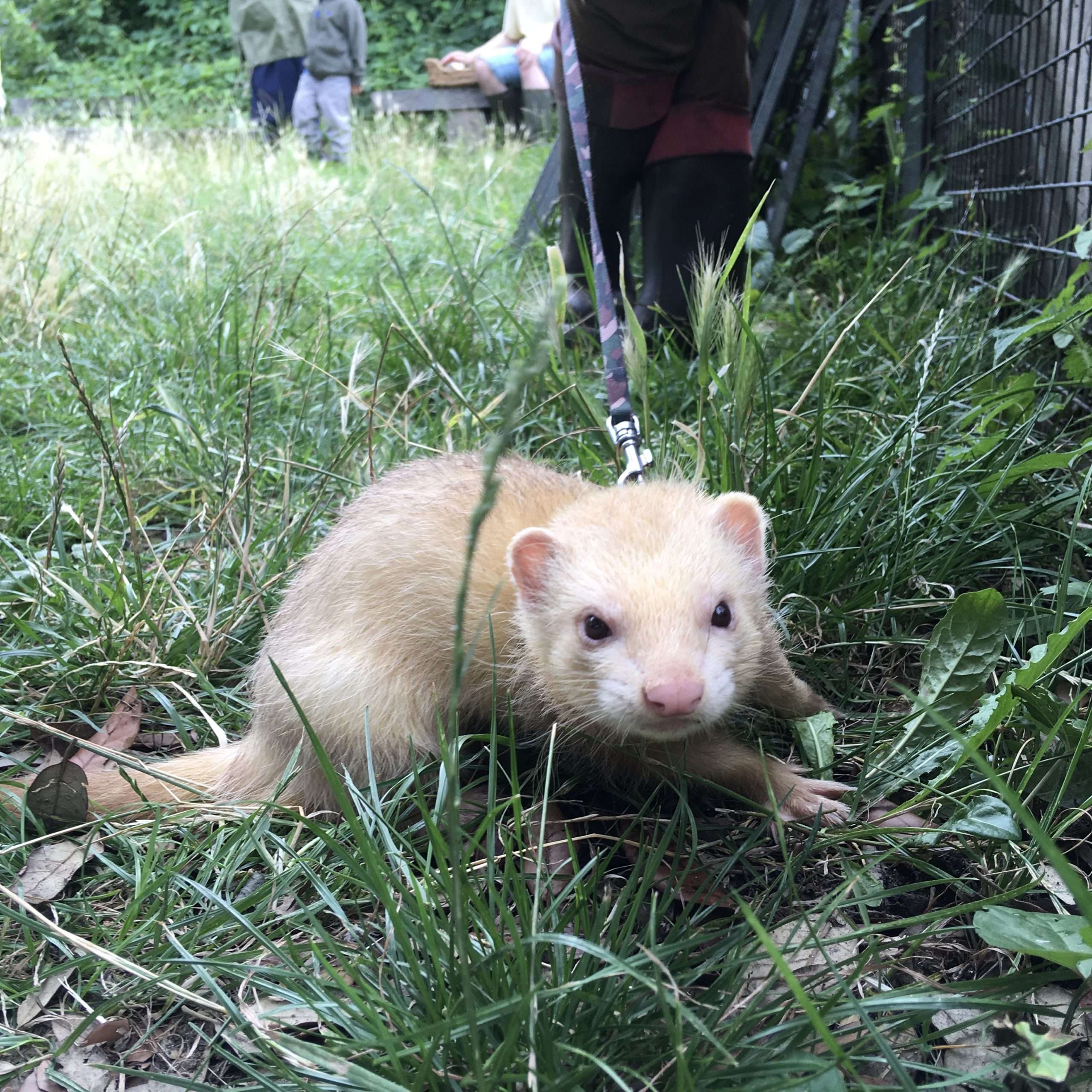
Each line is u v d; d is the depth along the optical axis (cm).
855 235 82
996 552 39
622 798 33
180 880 28
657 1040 22
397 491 36
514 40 197
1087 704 32
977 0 72
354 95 196
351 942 27
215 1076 24
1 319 72
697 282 43
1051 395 44
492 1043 22
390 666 33
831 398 46
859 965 23
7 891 27
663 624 29
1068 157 55
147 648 39
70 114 203
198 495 52
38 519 49
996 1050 23
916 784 31
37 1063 24
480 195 119
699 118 59
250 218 100
